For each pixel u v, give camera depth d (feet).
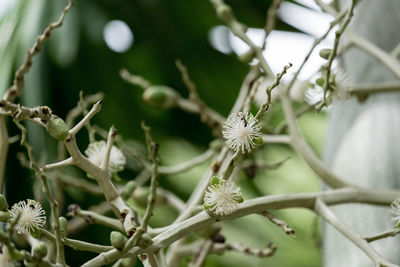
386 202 1.67
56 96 2.89
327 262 1.86
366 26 2.11
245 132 1.46
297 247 3.12
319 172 1.73
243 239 3.03
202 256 1.92
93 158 1.65
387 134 1.91
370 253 1.51
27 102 2.67
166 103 2.21
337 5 2.27
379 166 1.87
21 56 2.71
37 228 1.44
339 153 1.97
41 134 2.40
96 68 3.06
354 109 1.99
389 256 1.75
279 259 3.07
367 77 2.03
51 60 2.85
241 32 1.94
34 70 2.71
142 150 2.98
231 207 1.47
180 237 1.49
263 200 1.55
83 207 2.54
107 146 1.54
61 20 1.74
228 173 1.48
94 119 3.00
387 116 1.94
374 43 2.08
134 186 1.61
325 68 1.65
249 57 1.93
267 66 1.89
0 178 1.73
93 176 1.52
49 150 2.40
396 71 1.89
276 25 3.10
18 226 1.44
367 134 1.93
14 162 2.39
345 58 2.09
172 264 2.02
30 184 2.36
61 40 2.83
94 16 3.08
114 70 3.11
